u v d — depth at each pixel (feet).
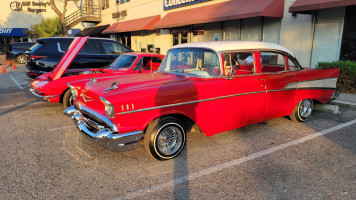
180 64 14.83
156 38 61.87
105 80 14.15
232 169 11.40
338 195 9.37
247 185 10.12
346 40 29.07
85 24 90.79
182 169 11.47
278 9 33.14
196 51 14.14
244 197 9.34
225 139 14.90
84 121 12.99
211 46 13.61
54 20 75.20
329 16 30.12
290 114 17.07
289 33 34.09
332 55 30.48
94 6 88.12
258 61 14.55
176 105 11.85
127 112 10.78
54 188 9.98
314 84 17.07
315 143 14.12
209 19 38.19
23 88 32.99
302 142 14.29
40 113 20.83
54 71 21.26
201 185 10.17
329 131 15.96
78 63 27.22
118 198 9.35
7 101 25.27
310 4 27.20
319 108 20.66
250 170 11.28
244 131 16.16
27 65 27.99
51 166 11.75
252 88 14.11
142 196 9.47
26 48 73.00
